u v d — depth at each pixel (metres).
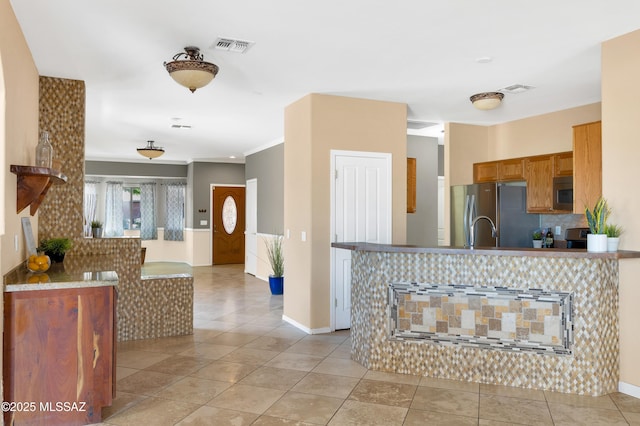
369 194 5.48
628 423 3.01
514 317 3.65
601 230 3.45
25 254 3.70
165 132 7.69
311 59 4.12
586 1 3.03
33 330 2.82
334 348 4.67
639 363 3.43
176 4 3.05
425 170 7.68
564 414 3.14
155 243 12.34
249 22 3.35
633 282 3.47
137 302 4.99
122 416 3.08
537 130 6.24
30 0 2.96
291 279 5.69
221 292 8.00
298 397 3.42
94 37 3.58
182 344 4.80
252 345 4.77
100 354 2.97
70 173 4.67
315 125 5.21
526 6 3.11
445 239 6.75
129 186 12.19
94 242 4.80
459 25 3.41
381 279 4.00
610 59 3.66
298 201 5.49
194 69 3.79
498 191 6.01
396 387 3.62
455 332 3.80
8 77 2.90
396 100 5.54
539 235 6.07
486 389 3.58
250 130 7.51
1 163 2.77
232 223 12.12
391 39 3.67
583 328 3.46
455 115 6.29
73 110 4.68
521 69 4.39
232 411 3.17
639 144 3.43
